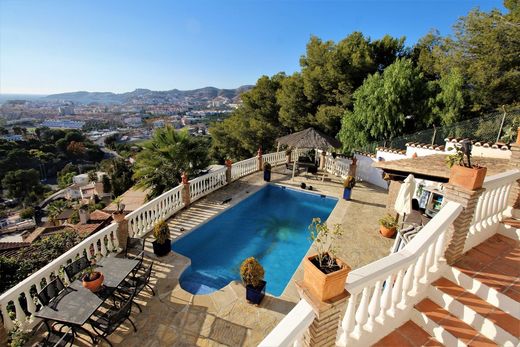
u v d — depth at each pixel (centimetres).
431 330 377
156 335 501
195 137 1662
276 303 597
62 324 462
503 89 1559
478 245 495
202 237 1005
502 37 1484
